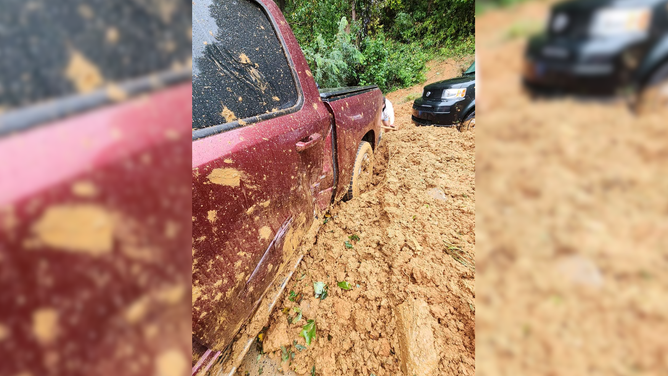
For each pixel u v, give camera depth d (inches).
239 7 60.1
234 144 47.1
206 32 50.1
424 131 188.7
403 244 88.4
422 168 141.4
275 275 60.9
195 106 44.3
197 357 46.6
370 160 126.0
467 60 393.7
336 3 385.7
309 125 68.4
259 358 63.6
